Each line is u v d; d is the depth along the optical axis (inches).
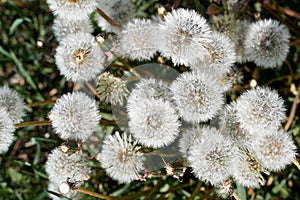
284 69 31.9
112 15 29.3
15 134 31.9
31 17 33.3
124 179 26.7
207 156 26.1
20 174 32.0
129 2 29.5
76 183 27.3
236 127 27.2
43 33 32.9
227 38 27.7
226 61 27.4
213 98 26.6
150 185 31.6
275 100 26.7
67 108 26.7
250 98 26.8
